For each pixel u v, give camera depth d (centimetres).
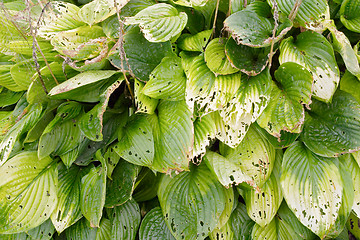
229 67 126
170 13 129
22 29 136
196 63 126
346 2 134
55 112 140
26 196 127
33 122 129
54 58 137
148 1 137
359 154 133
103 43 132
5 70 139
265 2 131
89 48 131
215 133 126
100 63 130
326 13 129
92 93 134
